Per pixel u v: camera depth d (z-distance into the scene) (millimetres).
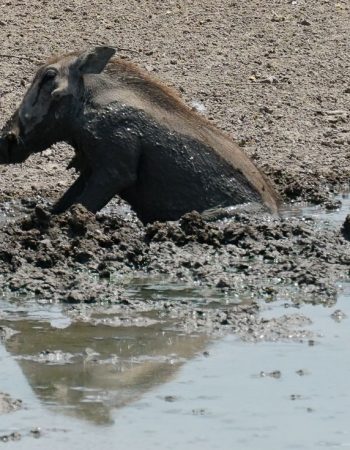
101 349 24094
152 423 20500
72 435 19984
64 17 55062
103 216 33625
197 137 35469
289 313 26578
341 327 25609
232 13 56875
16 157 34750
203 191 35125
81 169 35438
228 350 24094
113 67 35188
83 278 29297
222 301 27531
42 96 34344
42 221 32250
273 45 53844
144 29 54500
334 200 38719
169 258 30891
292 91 49812
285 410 21125
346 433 20203
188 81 49938
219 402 21453
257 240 32469
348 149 45094
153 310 26766
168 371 22891
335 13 57688
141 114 34719
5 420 20594
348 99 49500
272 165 42969
